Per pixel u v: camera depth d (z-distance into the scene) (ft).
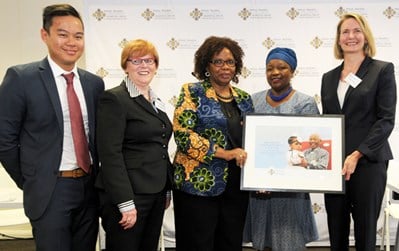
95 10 11.83
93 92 7.11
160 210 7.23
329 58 12.03
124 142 6.89
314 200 12.16
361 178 7.63
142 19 11.90
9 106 6.35
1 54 12.63
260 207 8.30
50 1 12.44
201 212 7.46
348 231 8.24
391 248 11.91
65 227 6.70
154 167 6.93
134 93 6.91
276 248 8.13
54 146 6.59
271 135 7.82
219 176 7.44
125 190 6.53
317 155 7.72
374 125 7.50
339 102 7.91
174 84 12.09
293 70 8.14
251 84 12.10
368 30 7.65
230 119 7.64
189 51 12.02
